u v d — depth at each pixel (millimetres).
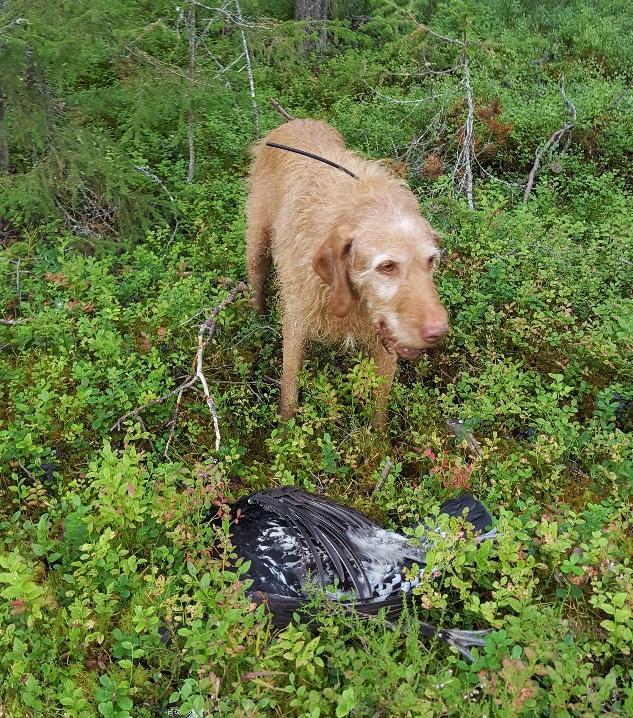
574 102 2146
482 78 2248
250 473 1139
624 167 1992
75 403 1127
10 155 1740
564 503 1024
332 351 1332
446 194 1691
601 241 1521
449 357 1343
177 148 1912
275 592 833
